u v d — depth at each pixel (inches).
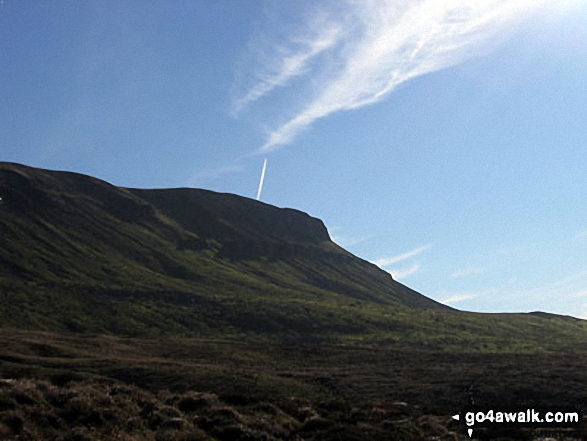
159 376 2197.3
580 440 1294.3
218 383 2107.5
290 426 1250.0
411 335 5270.7
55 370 2006.6
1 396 999.6
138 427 1032.8
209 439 1035.9
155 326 5108.3
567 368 2452.0
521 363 2733.8
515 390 2009.1
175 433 1032.2
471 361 2938.0
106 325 4928.6
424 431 1317.7
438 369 2539.4
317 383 2236.7
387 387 2133.4
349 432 1181.7
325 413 1413.6
